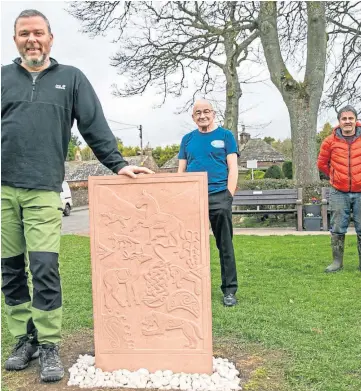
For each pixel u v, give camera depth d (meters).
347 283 5.67
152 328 3.24
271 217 14.46
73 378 3.14
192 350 3.20
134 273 3.25
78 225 19.80
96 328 3.28
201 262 3.19
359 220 6.35
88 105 3.29
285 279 6.00
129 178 3.24
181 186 3.21
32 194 3.10
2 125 3.12
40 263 3.07
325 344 3.60
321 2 14.47
